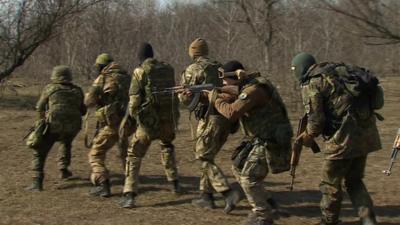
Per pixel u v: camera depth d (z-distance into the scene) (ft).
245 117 17.07
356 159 16.87
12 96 69.36
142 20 95.91
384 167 27.20
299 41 60.18
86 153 31.30
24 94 71.41
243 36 77.87
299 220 18.81
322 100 16.07
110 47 85.15
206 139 19.21
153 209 20.10
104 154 22.02
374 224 16.81
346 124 16.03
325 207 17.02
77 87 23.18
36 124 22.33
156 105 20.12
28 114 53.72
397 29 24.29
